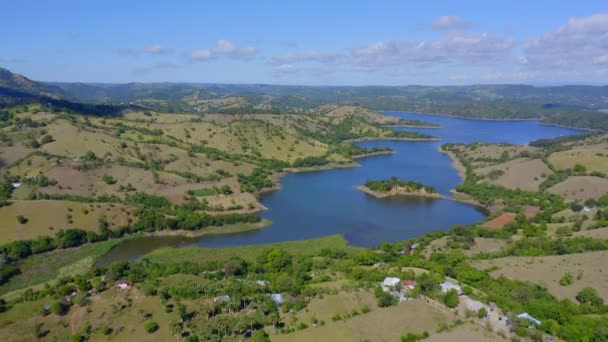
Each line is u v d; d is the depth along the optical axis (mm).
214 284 116250
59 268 144750
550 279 118438
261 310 102812
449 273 123562
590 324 91312
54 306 101750
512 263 132125
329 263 141250
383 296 105562
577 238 150125
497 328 92688
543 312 97125
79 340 92688
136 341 93375
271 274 127938
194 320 100125
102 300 107750
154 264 137125
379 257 143250
